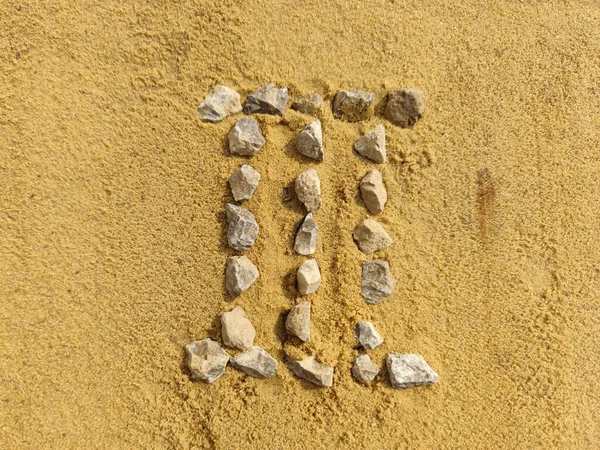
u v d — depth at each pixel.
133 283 0.45
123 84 0.47
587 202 0.49
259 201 0.47
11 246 0.44
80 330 0.44
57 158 0.45
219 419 0.44
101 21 0.47
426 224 0.48
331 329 0.46
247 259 0.46
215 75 0.48
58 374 0.44
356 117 0.49
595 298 0.48
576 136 0.50
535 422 0.46
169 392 0.44
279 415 0.44
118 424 0.44
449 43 0.50
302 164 0.48
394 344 0.46
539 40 0.51
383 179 0.48
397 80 0.49
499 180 0.49
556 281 0.48
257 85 0.48
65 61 0.46
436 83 0.49
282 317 0.46
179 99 0.47
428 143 0.49
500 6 0.51
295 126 0.48
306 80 0.48
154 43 0.47
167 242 0.46
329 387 0.45
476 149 0.49
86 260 0.45
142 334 0.45
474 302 0.48
